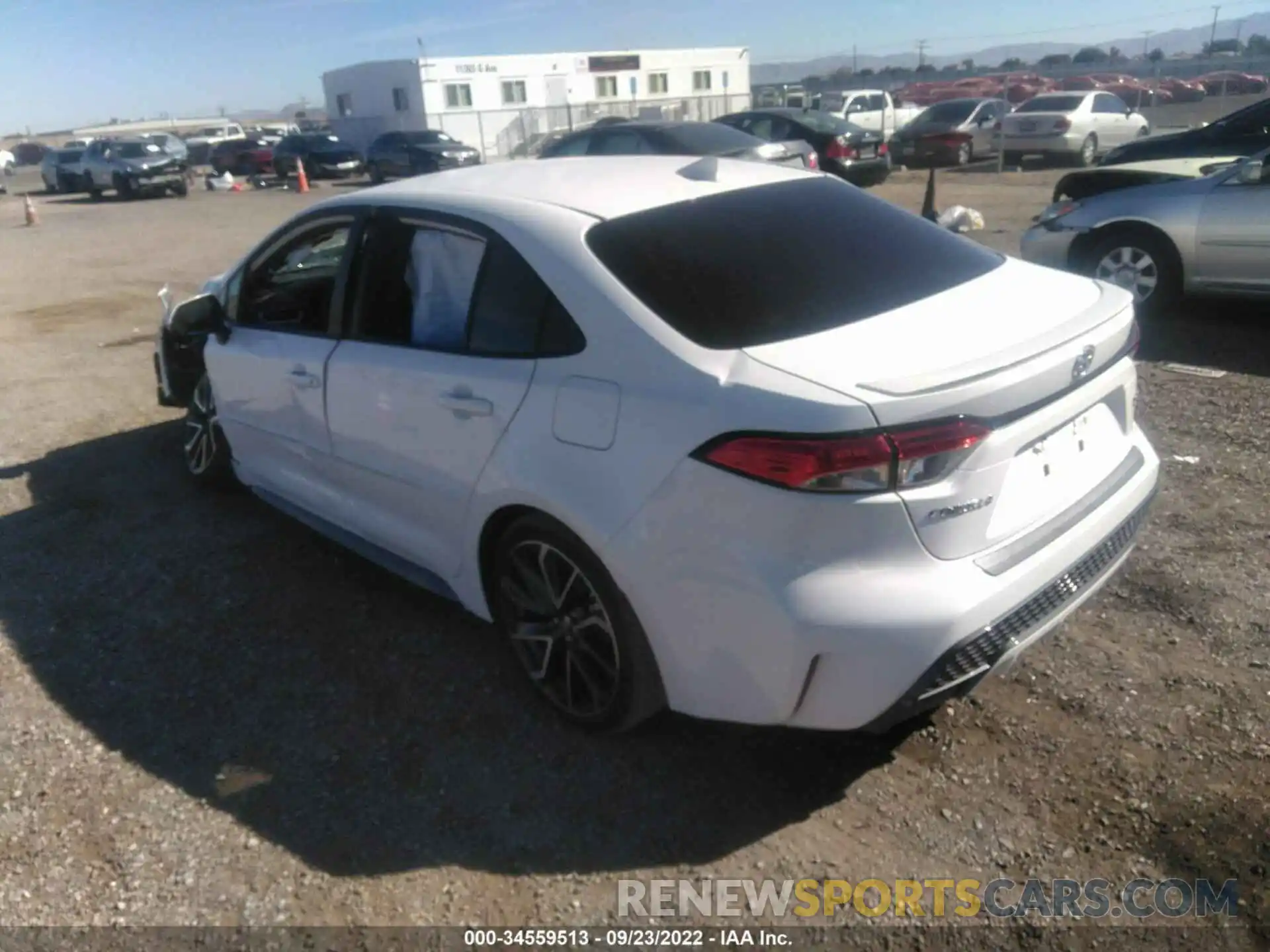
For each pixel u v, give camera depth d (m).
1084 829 2.81
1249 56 58.12
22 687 3.81
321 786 3.17
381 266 3.79
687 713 2.94
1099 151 22.06
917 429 2.49
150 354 8.80
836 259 3.18
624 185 3.50
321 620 4.14
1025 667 3.48
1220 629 3.61
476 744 3.32
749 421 2.57
